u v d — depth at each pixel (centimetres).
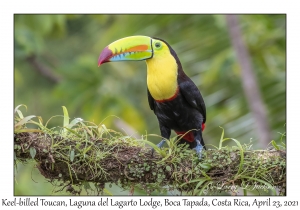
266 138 1246
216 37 1419
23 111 1839
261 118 1260
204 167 802
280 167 803
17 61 1803
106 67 1723
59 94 1518
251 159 809
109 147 818
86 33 1939
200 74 1412
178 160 813
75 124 825
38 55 1722
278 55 1399
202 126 1015
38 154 797
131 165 810
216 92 1388
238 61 1306
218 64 1337
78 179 813
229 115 1332
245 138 1287
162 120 988
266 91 1341
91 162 807
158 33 1462
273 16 1415
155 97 956
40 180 1314
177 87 946
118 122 1486
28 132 799
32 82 1873
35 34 1623
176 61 959
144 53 932
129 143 831
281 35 1383
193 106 961
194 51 1430
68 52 1903
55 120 1700
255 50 1399
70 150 799
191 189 820
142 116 1644
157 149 809
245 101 1340
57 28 1695
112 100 1495
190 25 1441
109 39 1538
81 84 1507
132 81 1716
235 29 1322
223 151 818
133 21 1466
